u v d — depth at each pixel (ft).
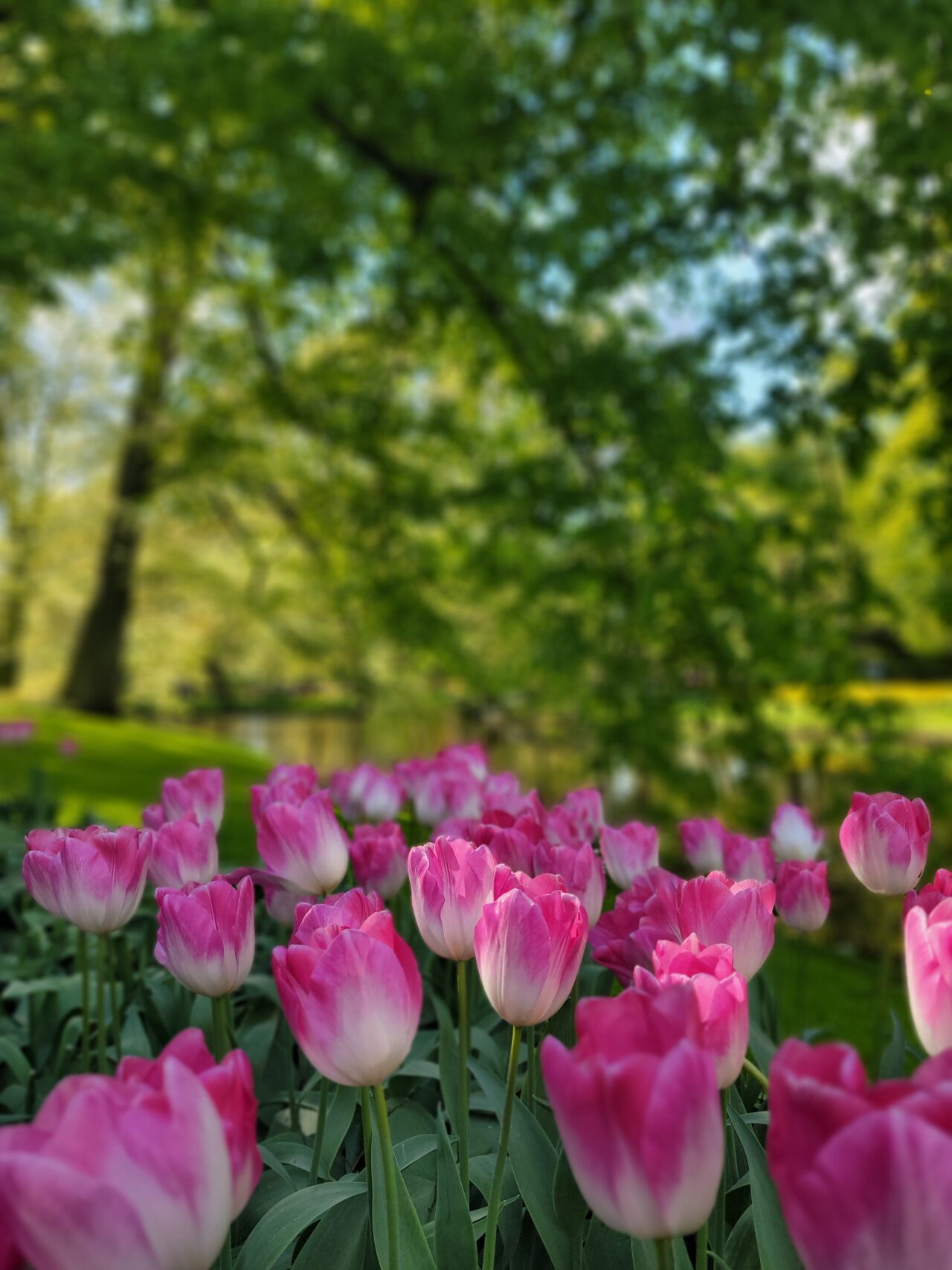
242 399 44.80
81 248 29.84
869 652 34.60
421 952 5.78
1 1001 7.59
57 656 79.82
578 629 27.81
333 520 44.60
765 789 25.44
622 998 2.22
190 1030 2.34
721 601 24.86
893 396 23.61
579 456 30.35
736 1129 3.21
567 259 28.78
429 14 32.48
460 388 45.01
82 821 11.00
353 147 32.71
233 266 45.01
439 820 6.14
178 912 3.43
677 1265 2.86
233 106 28.60
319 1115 3.90
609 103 29.50
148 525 61.46
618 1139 2.03
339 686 57.72
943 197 23.21
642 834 5.00
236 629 76.59
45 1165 1.83
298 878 4.41
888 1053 4.09
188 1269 1.99
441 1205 3.02
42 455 68.28
